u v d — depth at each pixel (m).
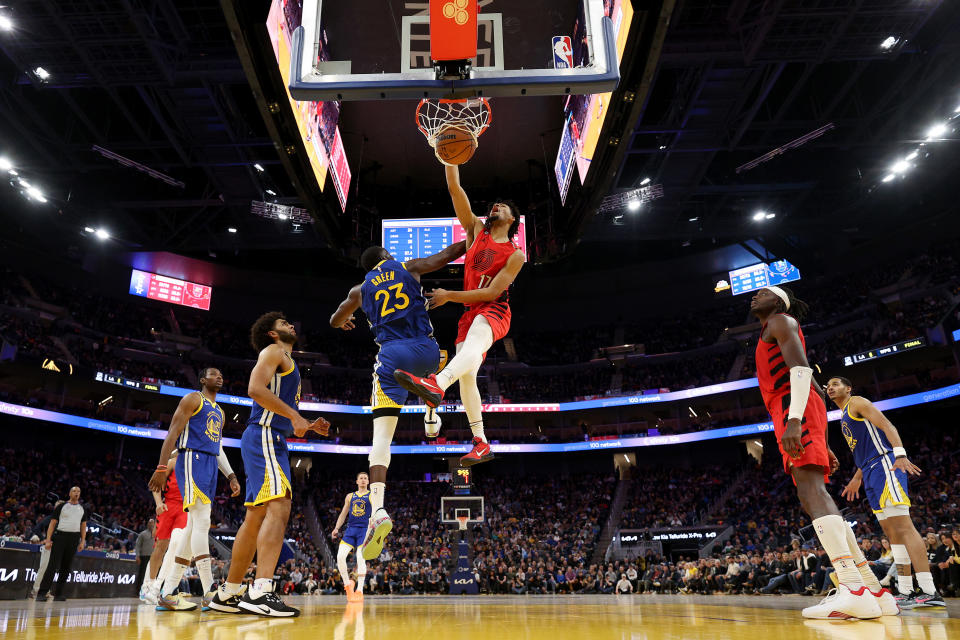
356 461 39.94
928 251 34.31
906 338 31.55
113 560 11.94
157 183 29.28
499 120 22.47
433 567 27.33
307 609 5.62
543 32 9.31
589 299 44.09
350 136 23.14
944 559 11.80
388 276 4.41
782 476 33.38
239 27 13.01
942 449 29.95
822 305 37.94
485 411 39.19
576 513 35.66
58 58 19.80
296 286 42.41
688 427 37.50
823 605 3.50
